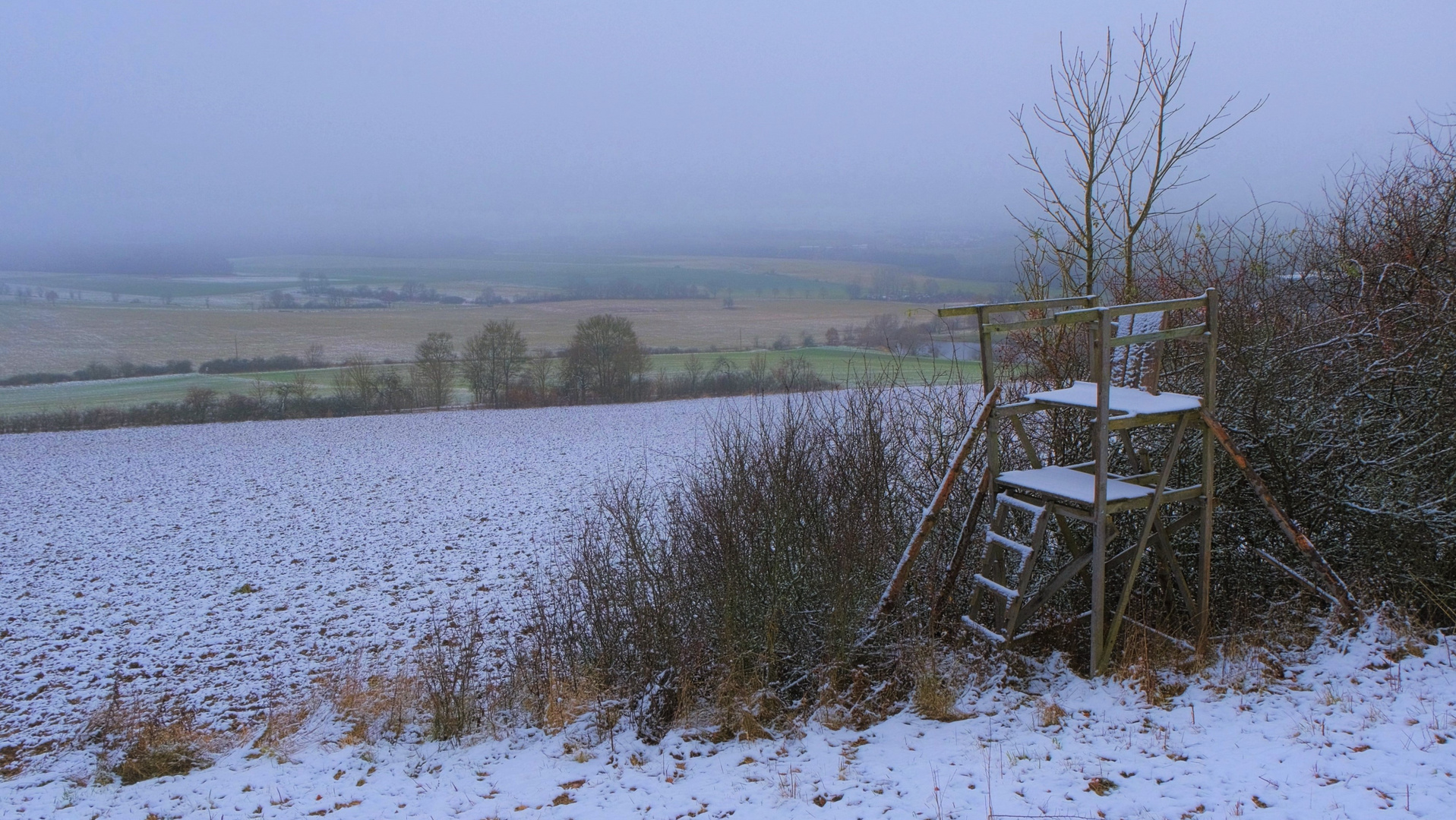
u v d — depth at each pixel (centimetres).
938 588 648
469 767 577
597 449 2992
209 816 524
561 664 780
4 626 1391
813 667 619
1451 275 584
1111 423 499
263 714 982
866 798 427
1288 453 601
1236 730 446
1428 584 555
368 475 2664
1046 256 712
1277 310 661
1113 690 517
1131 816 375
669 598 729
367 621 1325
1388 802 358
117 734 875
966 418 744
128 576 1664
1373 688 475
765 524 702
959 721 516
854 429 786
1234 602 607
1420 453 572
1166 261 704
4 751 917
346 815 497
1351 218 659
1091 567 613
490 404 4803
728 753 525
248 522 2092
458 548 1742
